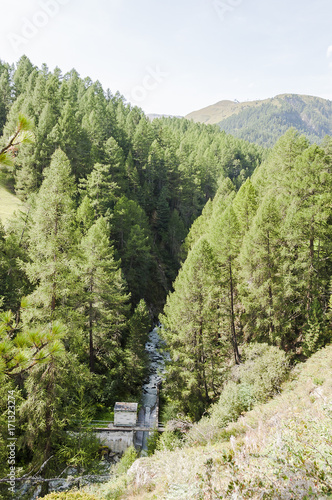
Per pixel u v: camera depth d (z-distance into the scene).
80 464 17.94
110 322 34.69
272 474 6.68
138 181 74.94
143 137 84.75
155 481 10.52
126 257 51.53
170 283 64.75
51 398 15.99
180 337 28.81
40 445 16.45
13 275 31.06
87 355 32.00
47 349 5.93
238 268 34.28
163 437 20.42
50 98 70.19
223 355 32.56
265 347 23.41
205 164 99.81
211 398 28.16
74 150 60.09
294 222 28.20
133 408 26.94
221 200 59.81
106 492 12.34
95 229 36.94
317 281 27.11
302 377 18.56
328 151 47.91
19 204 50.38
